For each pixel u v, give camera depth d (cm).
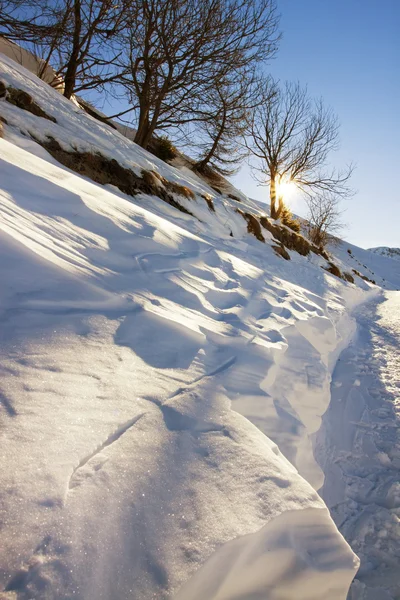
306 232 2428
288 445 205
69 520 102
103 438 133
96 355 176
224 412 179
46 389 143
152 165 852
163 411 160
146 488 121
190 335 238
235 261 529
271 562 117
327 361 431
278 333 344
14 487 104
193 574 102
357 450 292
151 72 1275
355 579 179
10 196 261
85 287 222
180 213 737
